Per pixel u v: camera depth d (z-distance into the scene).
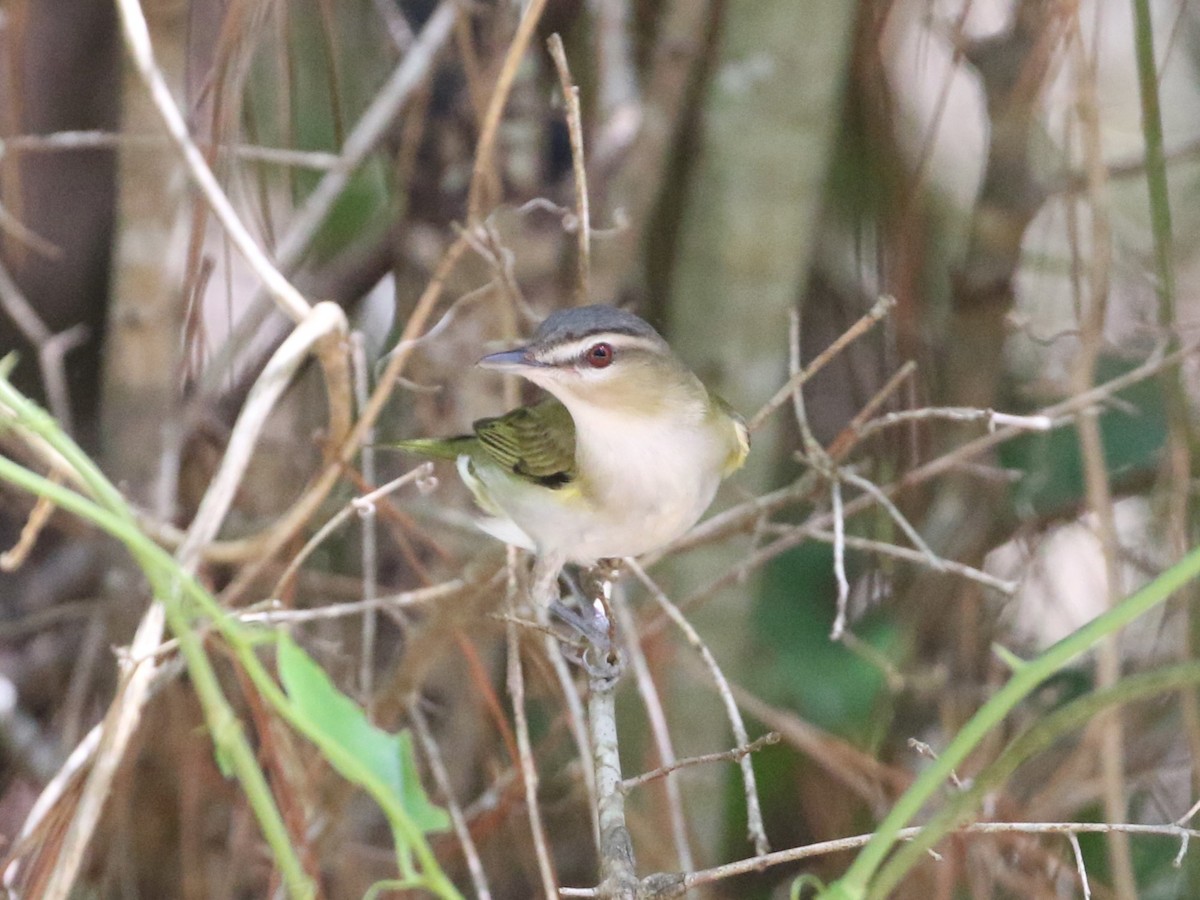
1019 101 10.56
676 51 10.67
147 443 10.16
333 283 12.16
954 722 10.87
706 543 9.91
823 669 11.54
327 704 4.30
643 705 11.17
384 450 11.53
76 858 5.75
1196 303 13.52
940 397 11.53
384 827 11.73
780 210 10.70
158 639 6.48
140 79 9.12
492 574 8.99
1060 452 11.74
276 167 12.45
